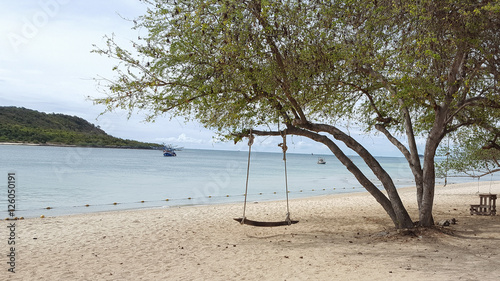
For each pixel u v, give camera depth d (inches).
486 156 636.1
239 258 326.3
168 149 5073.8
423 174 418.3
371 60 341.4
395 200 407.2
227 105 370.3
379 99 466.0
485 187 1338.6
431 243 363.3
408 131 433.1
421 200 424.2
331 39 352.8
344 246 366.9
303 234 439.2
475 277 256.7
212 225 509.7
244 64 344.2
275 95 369.4
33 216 623.2
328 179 1801.2
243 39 330.6
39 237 419.2
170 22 341.1
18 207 754.2
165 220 549.3
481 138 529.0
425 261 301.9
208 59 347.3
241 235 438.6
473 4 296.7
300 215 601.3
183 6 338.0
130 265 306.3
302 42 346.9
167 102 356.8
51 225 496.7
